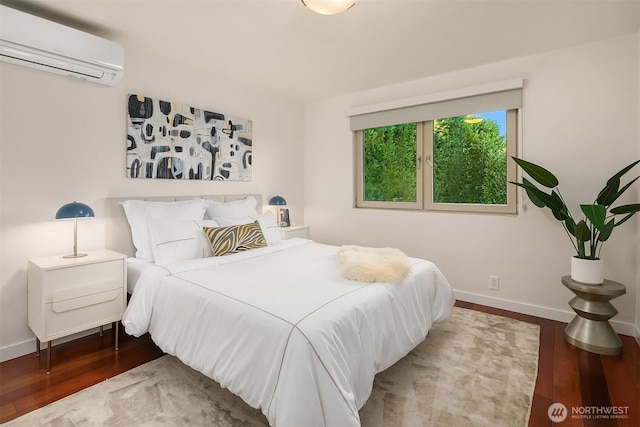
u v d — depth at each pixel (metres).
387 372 1.90
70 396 1.67
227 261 2.29
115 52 2.23
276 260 2.36
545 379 1.83
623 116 2.41
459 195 3.23
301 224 4.30
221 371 1.45
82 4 1.97
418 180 3.43
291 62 2.88
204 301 1.63
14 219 2.07
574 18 2.14
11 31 1.83
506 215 2.93
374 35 2.38
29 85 2.11
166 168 2.82
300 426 1.15
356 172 3.92
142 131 2.66
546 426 1.46
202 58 2.80
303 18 2.15
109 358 2.07
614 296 2.10
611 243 2.47
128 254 2.54
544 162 2.71
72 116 2.30
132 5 1.99
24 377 1.84
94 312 2.06
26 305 2.12
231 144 3.37
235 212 3.07
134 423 1.47
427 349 2.18
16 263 2.08
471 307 2.98
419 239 3.40
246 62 2.88
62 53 2.01
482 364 1.99
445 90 3.16
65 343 2.28
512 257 2.88
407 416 1.52
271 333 1.32
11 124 2.04
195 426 1.45
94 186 2.42
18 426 1.45
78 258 2.11
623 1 1.95
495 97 2.88
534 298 2.79
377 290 1.73
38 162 2.15
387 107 3.49
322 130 4.14
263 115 3.74
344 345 1.38
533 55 2.72
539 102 2.71
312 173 4.27
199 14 2.10
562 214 2.34
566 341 2.29
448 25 2.23
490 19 2.15
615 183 2.14
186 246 2.41
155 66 2.74
